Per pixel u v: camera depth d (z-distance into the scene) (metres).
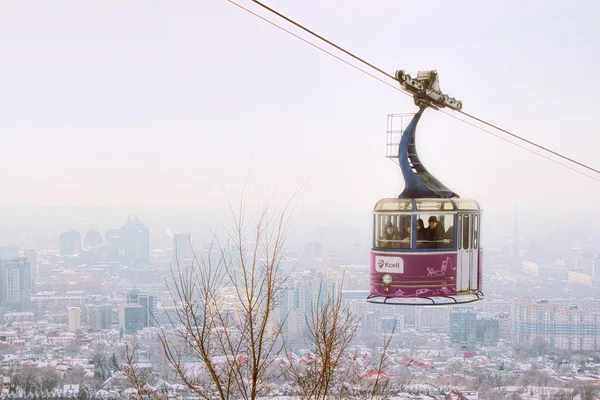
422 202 12.92
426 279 12.86
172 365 10.19
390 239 13.06
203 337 10.05
